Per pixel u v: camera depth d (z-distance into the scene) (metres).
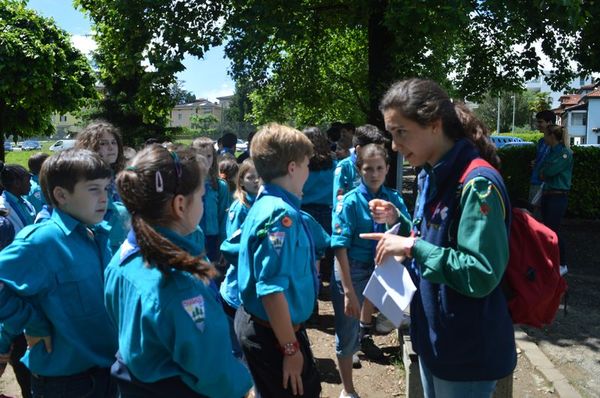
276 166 2.32
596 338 4.75
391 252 1.92
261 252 2.19
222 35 9.40
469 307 1.84
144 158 1.67
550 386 3.76
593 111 51.62
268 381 2.31
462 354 1.86
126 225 2.42
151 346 1.61
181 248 1.62
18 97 11.49
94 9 10.33
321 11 10.98
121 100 17.83
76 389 2.14
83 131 3.64
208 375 1.62
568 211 10.27
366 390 3.76
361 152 3.44
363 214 3.39
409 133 1.87
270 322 2.20
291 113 15.42
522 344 4.45
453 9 7.18
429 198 1.94
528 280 1.91
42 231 2.15
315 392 2.39
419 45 7.97
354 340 3.47
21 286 2.04
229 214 3.94
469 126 1.96
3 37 10.68
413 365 3.24
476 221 1.72
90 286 2.19
